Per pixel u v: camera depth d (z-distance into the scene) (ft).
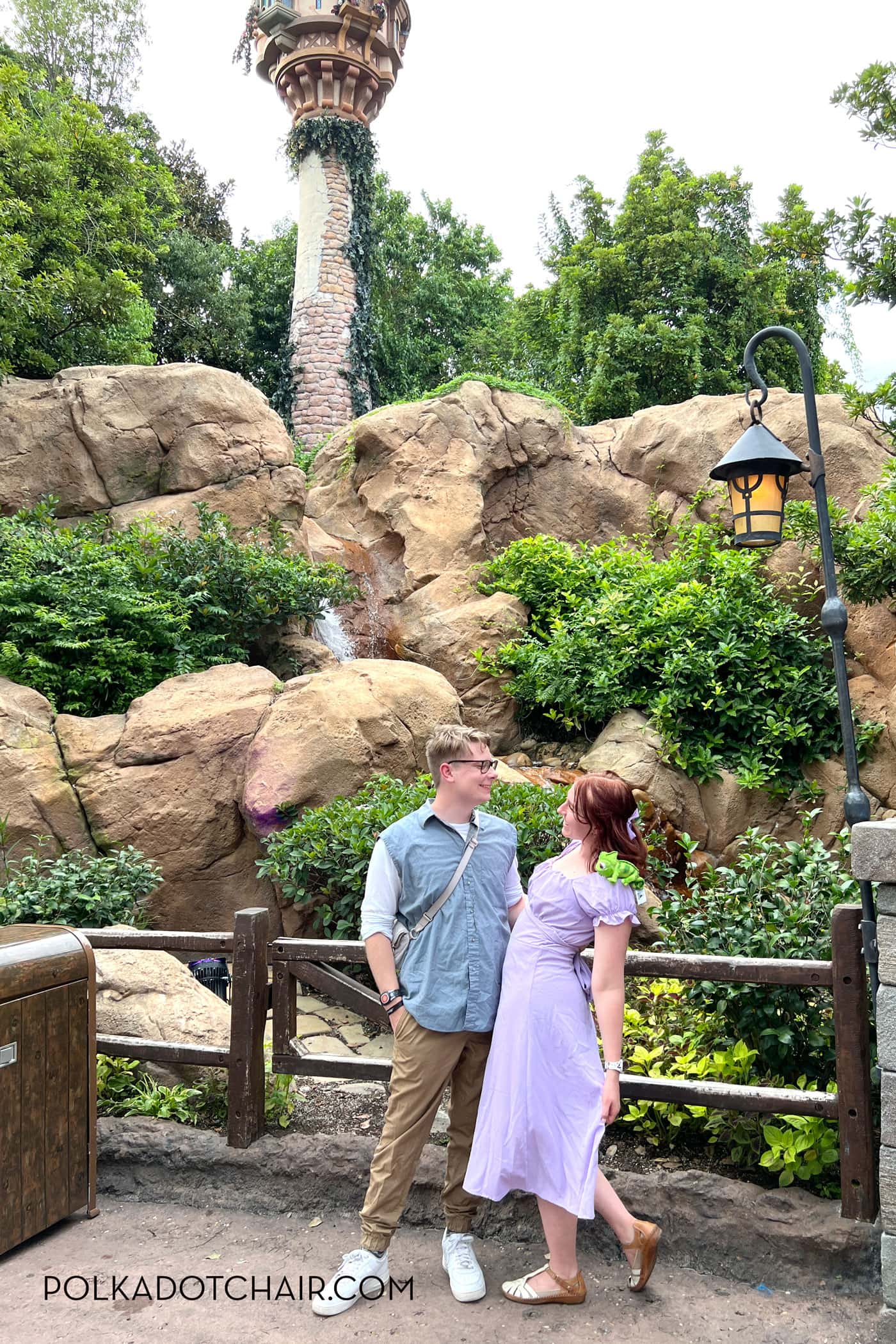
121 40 72.18
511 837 10.21
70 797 21.59
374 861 9.87
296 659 31.40
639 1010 13.70
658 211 55.88
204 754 22.44
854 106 21.70
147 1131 12.21
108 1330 9.04
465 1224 9.84
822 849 12.84
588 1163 8.67
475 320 83.20
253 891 22.25
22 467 32.17
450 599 36.63
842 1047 9.75
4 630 25.88
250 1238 10.81
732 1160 11.09
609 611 30.50
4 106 41.45
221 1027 14.10
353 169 59.06
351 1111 13.39
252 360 75.00
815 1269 9.56
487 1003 9.47
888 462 29.12
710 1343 8.72
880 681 27.61
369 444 40.81
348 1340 8.84
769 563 31.30
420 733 24.91
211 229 76.95
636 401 51.11
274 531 33.86
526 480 41.39
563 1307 9.30
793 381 55.83
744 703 27.17
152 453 33.78
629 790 9.39
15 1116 10.28
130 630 27.27
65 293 38.65
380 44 59.26
